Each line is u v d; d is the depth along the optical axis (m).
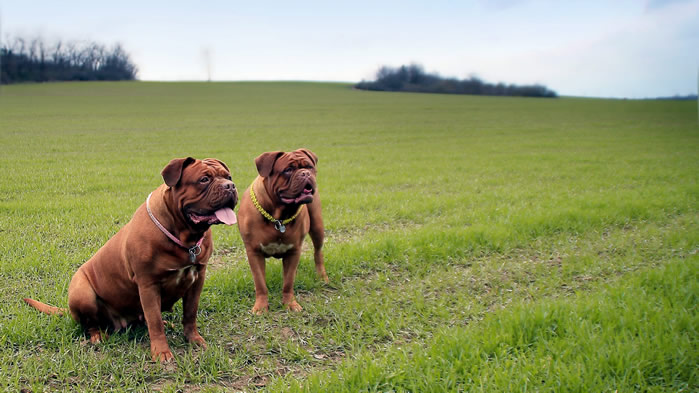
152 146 22.52
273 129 32.25
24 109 43.41
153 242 4.03
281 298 5.62
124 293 4.39
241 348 4.50
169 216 4.06
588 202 10.41
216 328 4.89
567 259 6.90
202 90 77.62
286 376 3.92
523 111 53.41
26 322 4.57
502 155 21.41
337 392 3.56
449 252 7.20
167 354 4.20
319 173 15.95
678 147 24.39
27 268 6.08
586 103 70.38
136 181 13.09
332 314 5.21
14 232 7.73
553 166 17.84
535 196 11.89
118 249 4.30
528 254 7.33
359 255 6.94
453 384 3.61
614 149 23.75
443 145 25.69
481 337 4.29
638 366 3.72
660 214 9.51
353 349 4.38
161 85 87.12
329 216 9.67
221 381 3.96
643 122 41.03
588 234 8.24
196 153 20.41
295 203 4.99
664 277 5.62
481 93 98.00
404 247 7.20
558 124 39.38
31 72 96.56
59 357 4.13
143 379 3.87
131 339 4.62
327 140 27.20
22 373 3.90
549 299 5.25
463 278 6.23
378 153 21.97
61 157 17.91
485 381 3.62
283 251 5.37
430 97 78.88
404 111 50.94
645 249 7.30
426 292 5.85
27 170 14.47
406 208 10.30
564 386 3.48
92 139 24.61
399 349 4.19
